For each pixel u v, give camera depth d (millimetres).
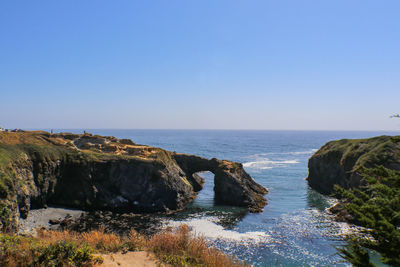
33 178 38344
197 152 143250
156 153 53531
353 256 7621
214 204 47719
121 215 39531
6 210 27297
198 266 11234
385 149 42906
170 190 45812
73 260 9852
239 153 142750
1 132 44938
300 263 24688
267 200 49656
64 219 35594
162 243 13164
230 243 29156
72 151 46594
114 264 10414
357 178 42969
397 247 6922
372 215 7750
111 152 53344
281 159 116938
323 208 44125
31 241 11172
